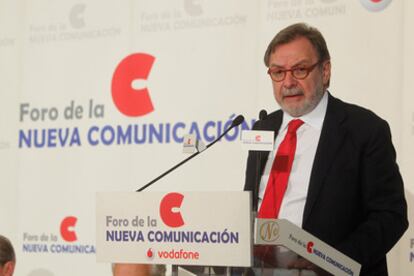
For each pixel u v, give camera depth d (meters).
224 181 4.66
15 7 5.46
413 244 4.13
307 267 2.54
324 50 3.61
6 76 5.42
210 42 4.84
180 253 2.53
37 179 5.23
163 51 4.97
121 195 2.62
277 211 3.37
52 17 5.34
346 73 4.40
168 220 2.55
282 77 3.60
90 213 5.06
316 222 3.21
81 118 5.16
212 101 4.78
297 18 4.59
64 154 5.18
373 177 3.22
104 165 5.05
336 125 3.40
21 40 5.42
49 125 5.25
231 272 2.63
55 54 5.30
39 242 5.18
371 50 4.36
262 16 4.70
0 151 5.36
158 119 4.92
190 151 3.35
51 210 5.17
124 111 5.03
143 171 4.92
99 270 4.99
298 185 3.40
